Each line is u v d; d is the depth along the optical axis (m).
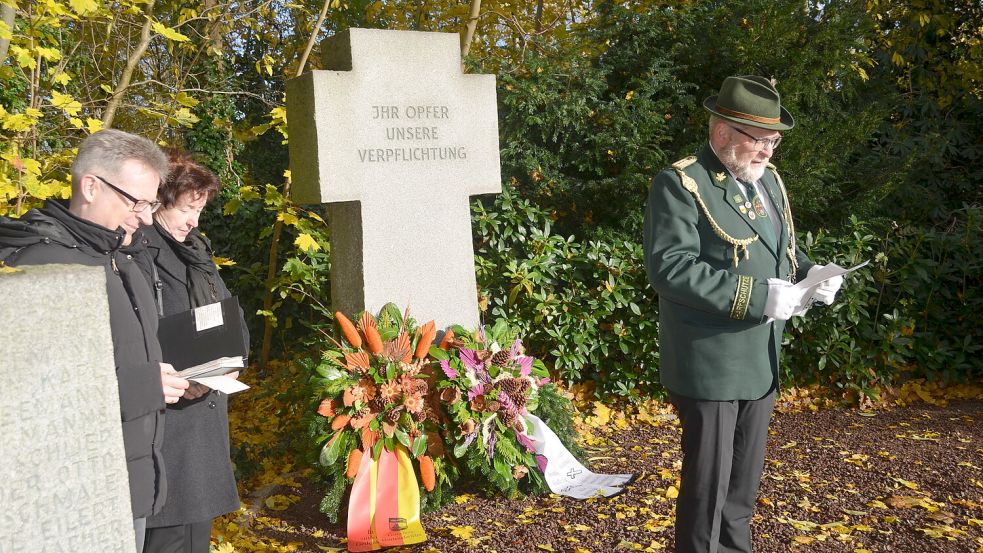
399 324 4.40
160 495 2.11
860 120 7.40
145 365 1.98
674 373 2.85
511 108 7.09
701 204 2.82
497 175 4.88
